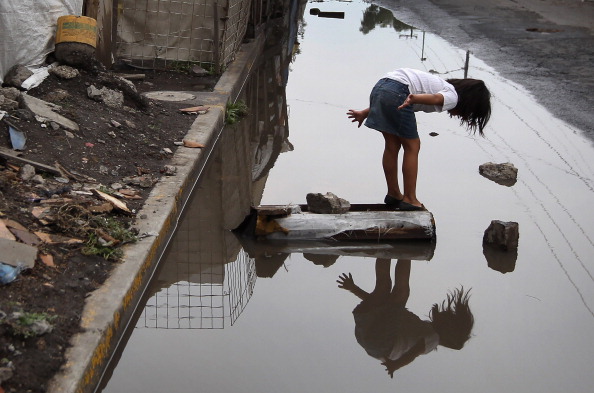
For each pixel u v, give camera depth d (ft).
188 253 18.57
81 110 23.45
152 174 20.76
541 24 54.49
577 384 13.87
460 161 26.43
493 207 22.27
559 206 22.53
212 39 34.01
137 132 23.73
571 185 24.36
